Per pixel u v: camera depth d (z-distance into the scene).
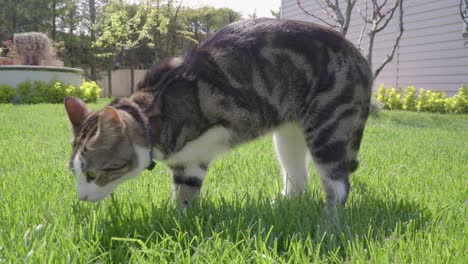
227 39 0.93
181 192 0.97
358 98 0.93
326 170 0.94
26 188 0.99
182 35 6.73
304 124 0.95
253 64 0.91
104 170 0.83
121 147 0.83
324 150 0.94
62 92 4.06
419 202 0.94
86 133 0.83
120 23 5.80
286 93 0.93
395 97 3.67
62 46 7.21
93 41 7.00
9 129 1.94
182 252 0.71
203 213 0.87
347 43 0.95
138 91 0.91
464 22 3.28
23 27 7.62
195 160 0.95
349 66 0.93
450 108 3.30
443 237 0.77
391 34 3.83
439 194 1.00
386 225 0.83
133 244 0.75
